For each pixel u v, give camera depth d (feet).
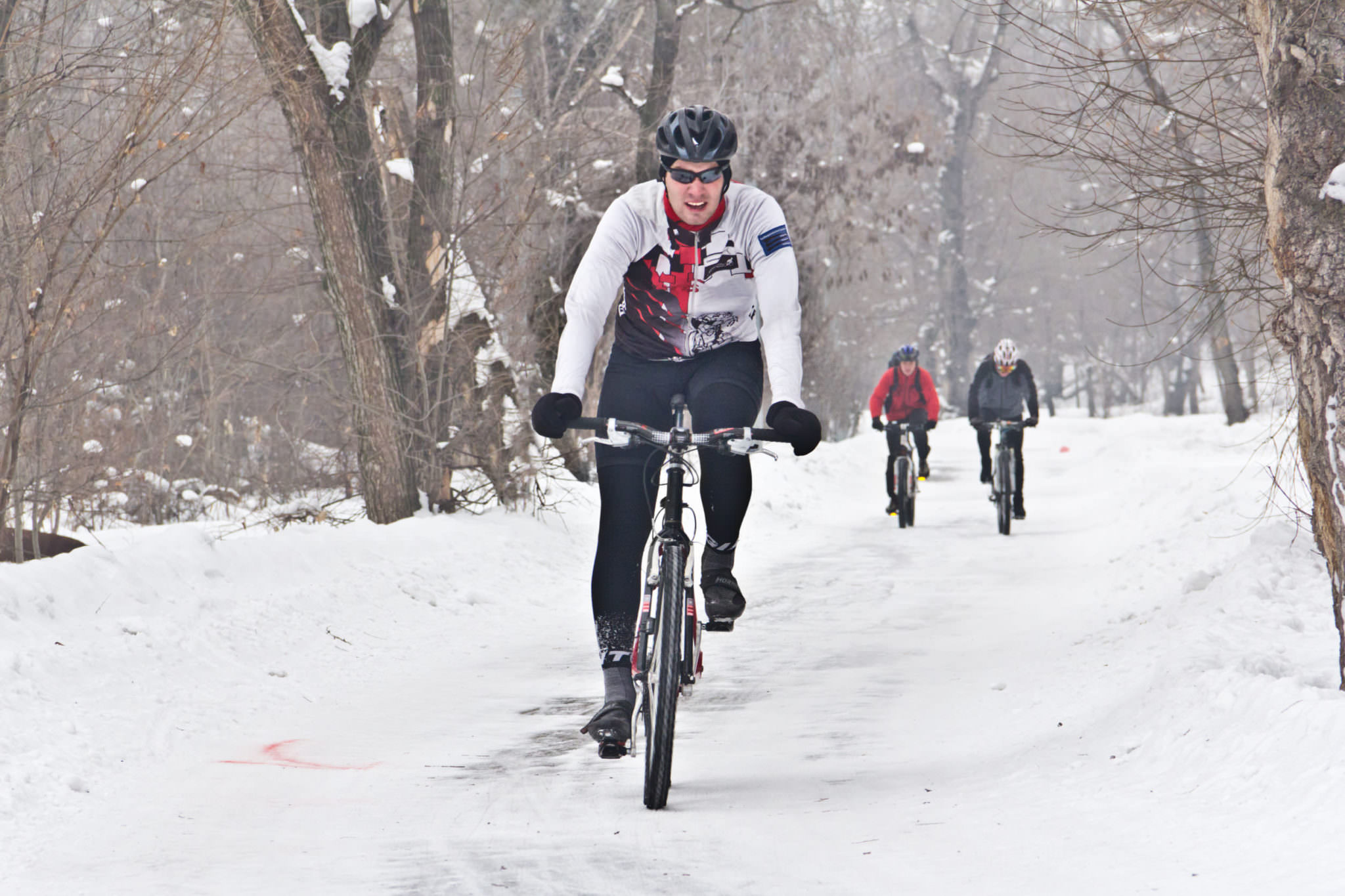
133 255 86.17
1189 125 48.14
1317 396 31.71
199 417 110.63
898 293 469.16
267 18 76.23
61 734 37.11
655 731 29.60
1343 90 30.27
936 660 50.52
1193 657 37.93
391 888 24.86
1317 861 22.07
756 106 154.71
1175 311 51.47
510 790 32.73
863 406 381.19
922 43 430.61
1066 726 35.99
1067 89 47.24
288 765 35.76
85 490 71.77
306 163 83.30
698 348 31.58
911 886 23.59
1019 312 529.04
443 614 64.28
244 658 49.60
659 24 123.13
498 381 93.81
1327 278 30.60
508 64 93.09
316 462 104.68
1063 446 219.41
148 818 30.22
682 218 29.96
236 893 24.70
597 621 30.83
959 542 92.38
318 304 109.09
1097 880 22.89
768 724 40.29
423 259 89.51
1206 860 23.21
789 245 30.66
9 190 58.44
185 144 63.77
